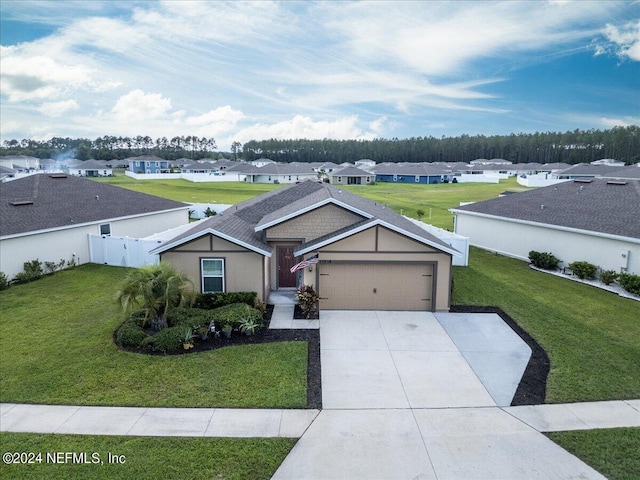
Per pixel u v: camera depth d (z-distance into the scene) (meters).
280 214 18.58
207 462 7.71
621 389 10.40
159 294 13.40
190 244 15.98
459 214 29.91
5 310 15.82
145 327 13.91
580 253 20.97
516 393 10.25
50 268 21.08
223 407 9.52
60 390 10.16
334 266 15.82
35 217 21.55
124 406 9.54
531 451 8.13
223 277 16.22
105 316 15.18
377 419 9.16
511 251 25.31
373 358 12.05
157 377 10.80
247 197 54.31
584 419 9.18
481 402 9.87
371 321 14.90
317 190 23.92
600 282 19.77
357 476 7.44
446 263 15.66
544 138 143.38
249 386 10.41
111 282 19.67
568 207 23.55
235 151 197.88
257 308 15.48
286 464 7.71
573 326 14.45
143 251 22.12
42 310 15.84
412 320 15.03
